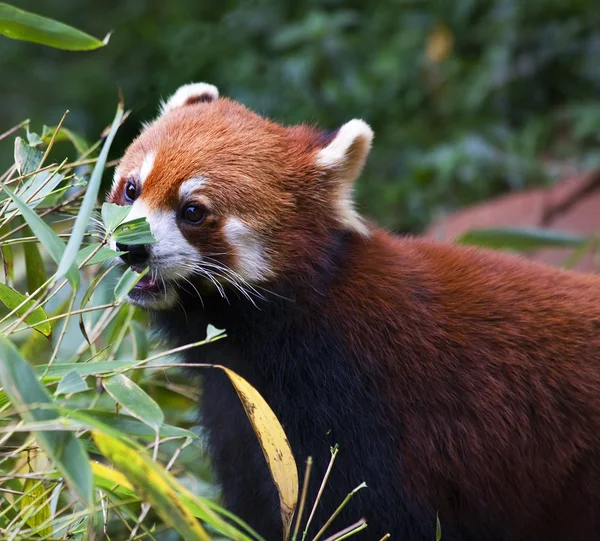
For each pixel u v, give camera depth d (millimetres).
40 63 20797
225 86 18047
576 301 7312
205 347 7164
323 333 6777
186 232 6684
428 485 6914
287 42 17844
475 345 7000
